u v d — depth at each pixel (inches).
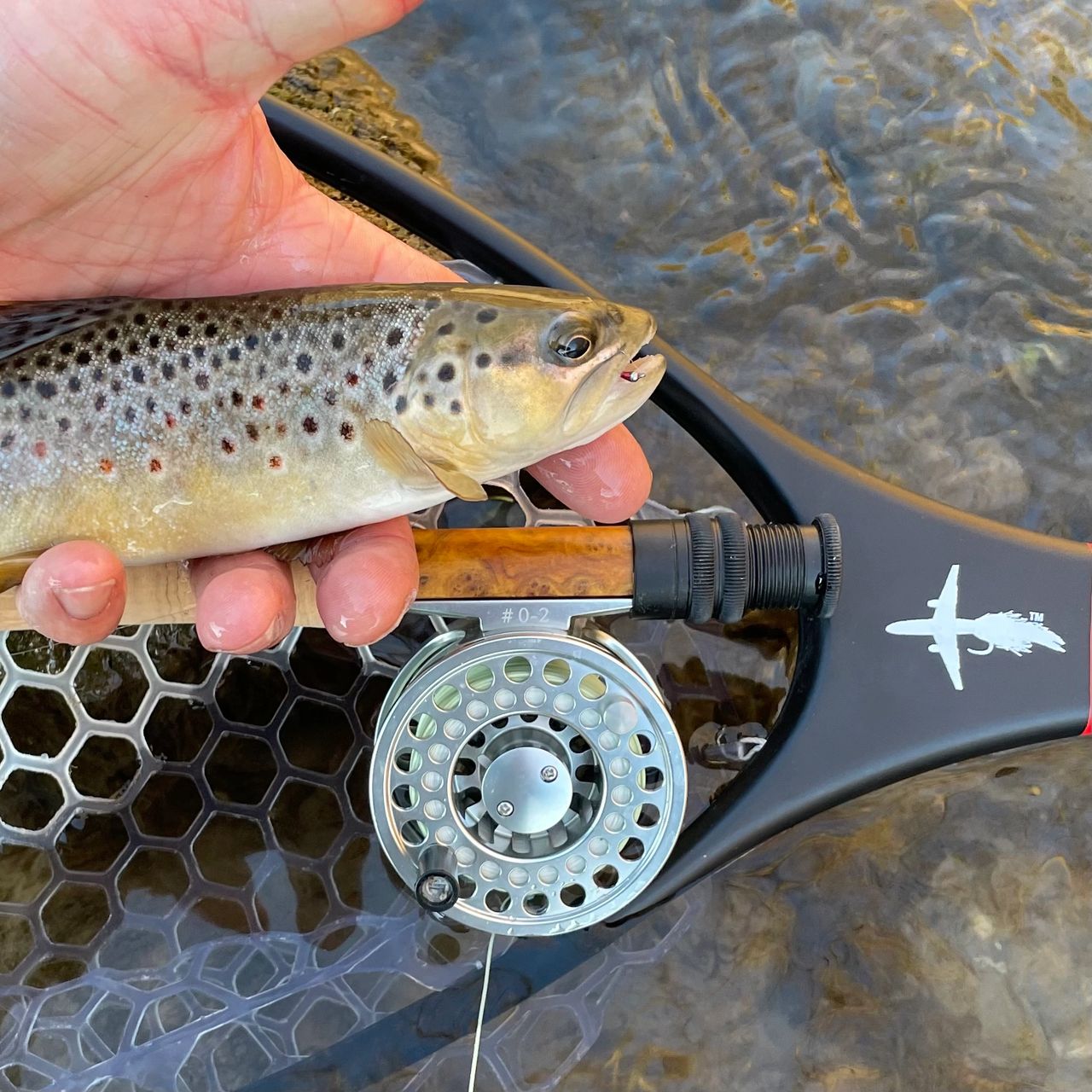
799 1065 11.5
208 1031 11.2
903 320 13.4
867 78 13.7
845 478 10.7
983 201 13.5
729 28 13.8
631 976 11.6
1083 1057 11.6
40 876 11.4
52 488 9.2
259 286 11.0
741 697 12.0
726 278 13.5
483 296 9.2
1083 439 13.2
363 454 9.1
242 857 11.6
